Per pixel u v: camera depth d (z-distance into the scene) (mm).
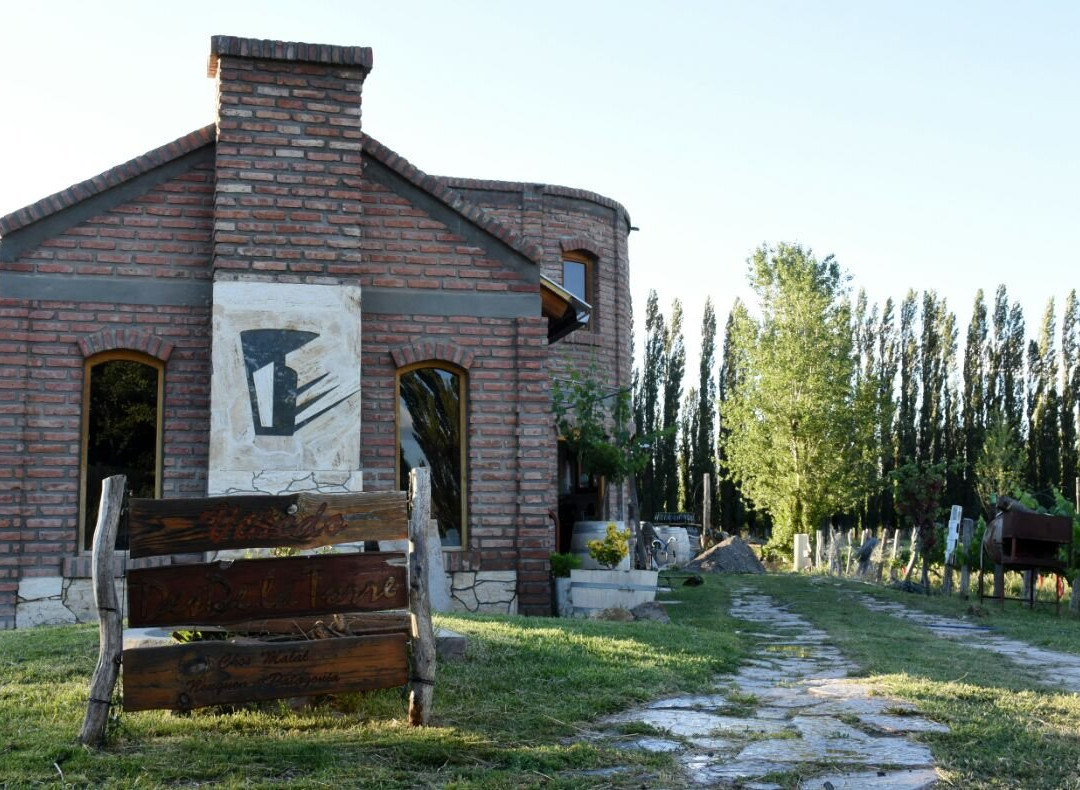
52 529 12336
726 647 10469
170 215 13016
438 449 13703
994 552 18219
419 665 6590
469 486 13641
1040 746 6395
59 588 12289
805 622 14500
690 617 14531
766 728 6816
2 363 12359
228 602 6289
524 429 13750
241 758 5734
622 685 7965
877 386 45812
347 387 12742
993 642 12734
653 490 57375
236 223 12672
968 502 57750
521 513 13656
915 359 61188
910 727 6828
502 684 7734
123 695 6094
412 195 13719
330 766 5648
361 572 6539
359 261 12930
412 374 13758
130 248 12883
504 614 12469
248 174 12781
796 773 5715
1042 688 8508
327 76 13133
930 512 22531
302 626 7281
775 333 45469
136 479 12750
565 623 11203
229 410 12414
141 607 6133
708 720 7066
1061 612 17734
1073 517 20250
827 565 33312
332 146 13023
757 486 45031
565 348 22969
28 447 12383
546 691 7695
